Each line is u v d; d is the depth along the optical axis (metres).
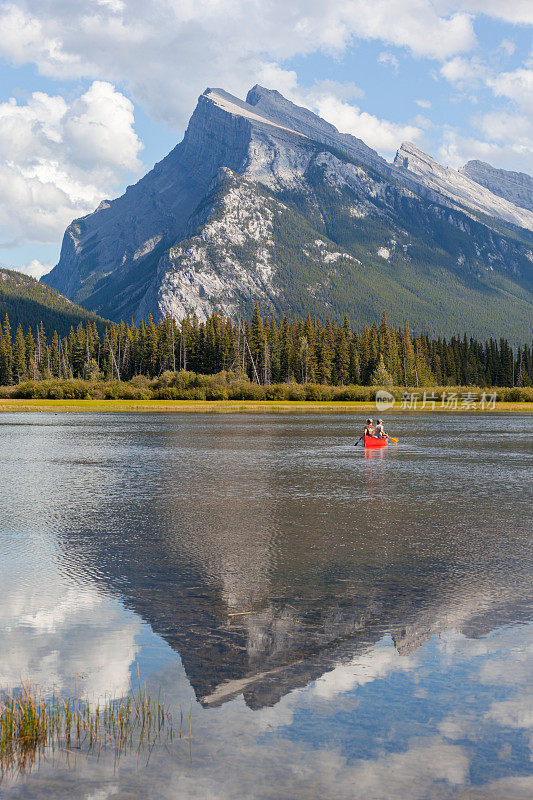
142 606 13.34
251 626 12.18
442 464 40.91
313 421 88.31
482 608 13.20
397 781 7.36
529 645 11.29
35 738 8.27
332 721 8.74
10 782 7.31
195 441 56.97
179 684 9.82
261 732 8.47
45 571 15.97
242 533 20.52
